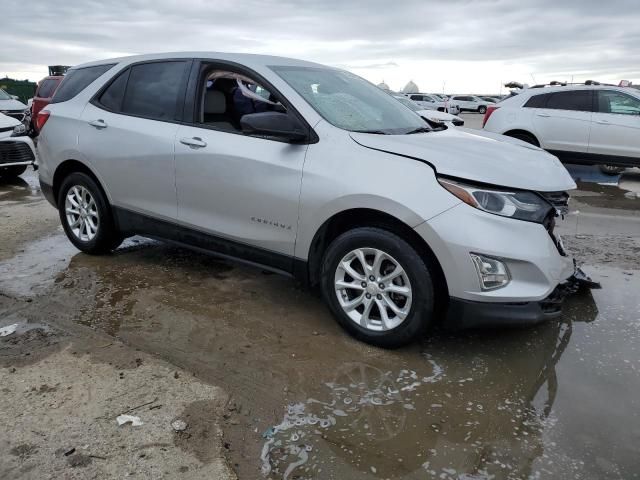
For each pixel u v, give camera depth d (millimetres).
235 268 4742
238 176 3711
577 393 2914
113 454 2365
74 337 3418
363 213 3301
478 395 2887
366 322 3373
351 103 3896
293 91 3643
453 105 36719
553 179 3314
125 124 4418
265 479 2264
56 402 2721
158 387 2871
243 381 2967
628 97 9172
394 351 3332
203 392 2838
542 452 2453
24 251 5219
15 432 2494
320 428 2594
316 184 3363
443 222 3006
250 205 3703
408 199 3066
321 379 3012
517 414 2729
